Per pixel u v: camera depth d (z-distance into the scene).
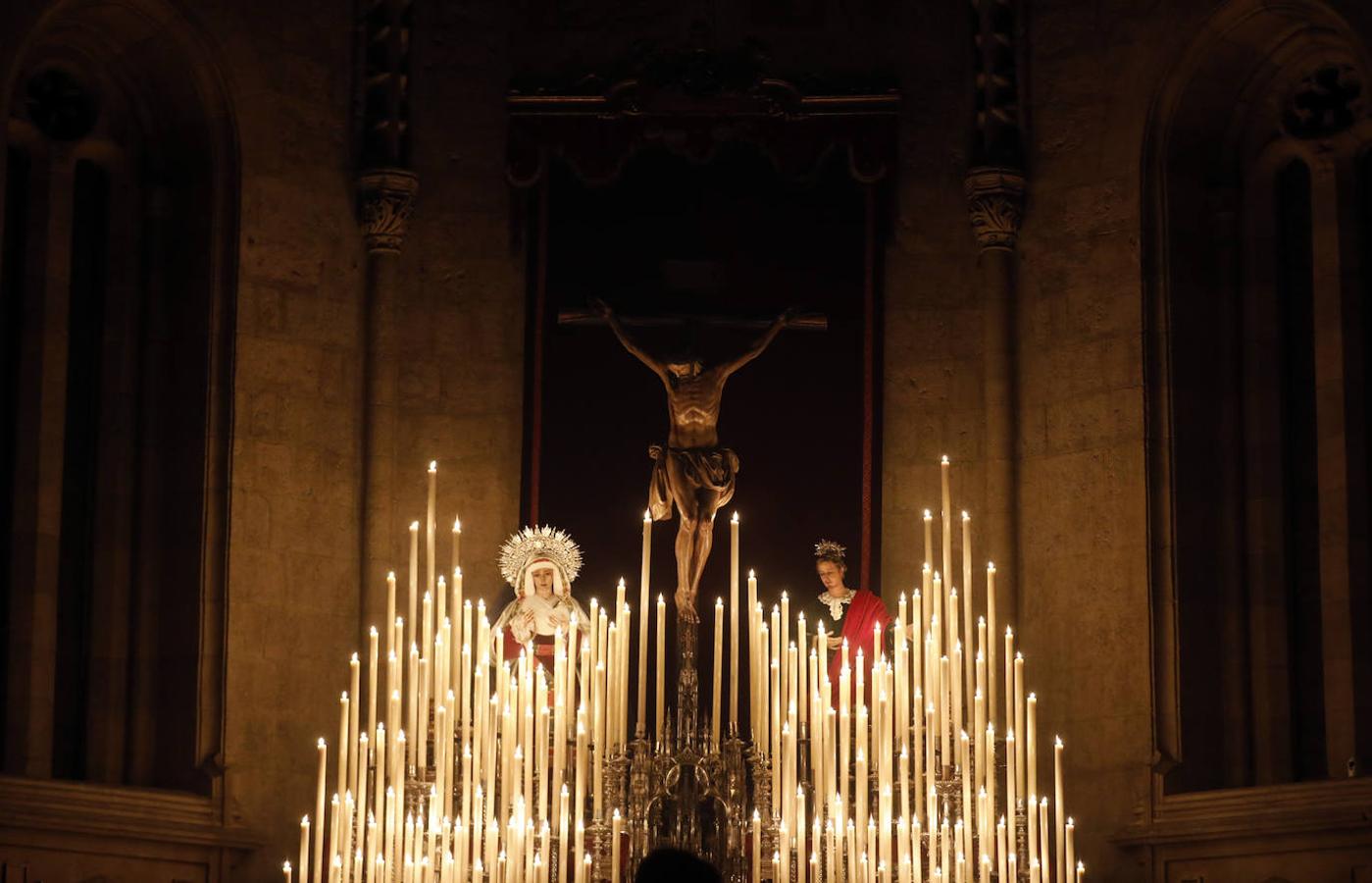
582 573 21.92
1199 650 20.36
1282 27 20.72
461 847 16.67
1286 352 21.08
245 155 21.22
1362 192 20.78
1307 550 20.69
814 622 21.48
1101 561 20.77
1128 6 21.61
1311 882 18.58
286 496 21.00
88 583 20.67
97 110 21.16
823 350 22.31
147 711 20.44
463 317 22.55
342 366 21.72
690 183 22.69
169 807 19.50
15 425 20.33
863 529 21.95
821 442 22.12
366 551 21.53
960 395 22.30
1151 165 21.16
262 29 21.52
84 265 21.17
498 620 20.11
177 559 20.66
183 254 21.23
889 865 16.27
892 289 22.55
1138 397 20.77
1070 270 21.56
